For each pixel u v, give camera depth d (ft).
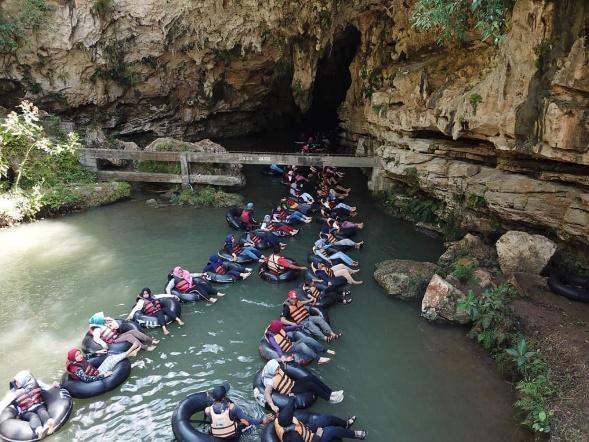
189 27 51.62
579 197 25.38
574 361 19.90
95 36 48.88
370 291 28.76
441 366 22.03
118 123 59.11
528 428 18.08
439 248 34.71
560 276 25.90
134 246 34.35
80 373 19.77
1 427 17.39
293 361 21.09
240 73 61.36
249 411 18.99
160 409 19.20
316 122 81.51
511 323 22.79
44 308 26.30
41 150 42.52
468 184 33.32
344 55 68.49
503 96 27.58
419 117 36.96
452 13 28.17
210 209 42.32
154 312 24.73
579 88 23.15
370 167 49.47
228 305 26.99
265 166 55.67
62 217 39.86
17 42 46.83
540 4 24.12
